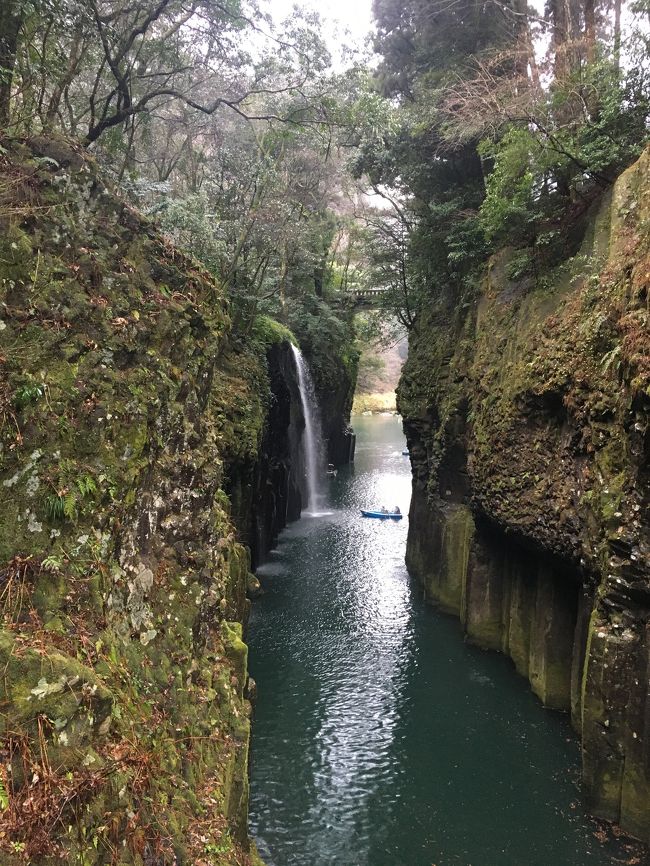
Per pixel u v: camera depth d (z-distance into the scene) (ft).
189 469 22.02
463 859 28.32
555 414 38.63
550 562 40.09
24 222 17.54
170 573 20.65
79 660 14.17
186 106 63.67
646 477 27.55
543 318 41.47
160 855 13.99
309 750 36.76
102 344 18.20
